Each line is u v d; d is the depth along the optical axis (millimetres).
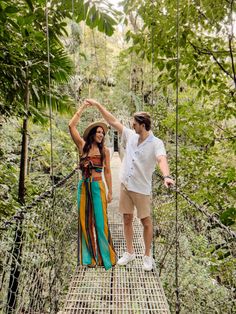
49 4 2752
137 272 2479
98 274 2469
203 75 3797
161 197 3203
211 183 3502
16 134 4281
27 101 2688
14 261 1828
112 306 2070
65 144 5539
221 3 2977
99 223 2244
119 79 7117
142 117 2248
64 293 2623
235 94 3844
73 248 3197
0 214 2240
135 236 3275
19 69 2510
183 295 2822
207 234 2189
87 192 2283
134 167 2299
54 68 2836
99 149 2330
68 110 3244
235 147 3895
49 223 2240
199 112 3875
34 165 5531
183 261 2691
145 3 3119
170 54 3508
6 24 2344
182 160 4008
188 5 3127
